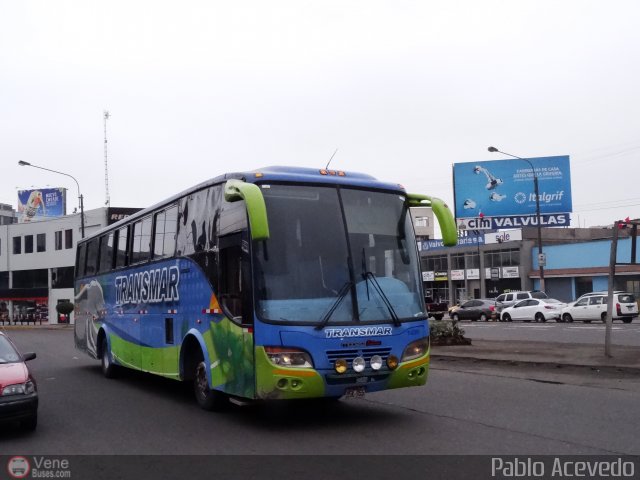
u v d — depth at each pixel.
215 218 9.57
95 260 16.86
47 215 67.44
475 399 10.95
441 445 7.68
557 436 8.03
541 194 55.47
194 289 10.23
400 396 11.41
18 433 9.02
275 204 8.53
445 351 18.20
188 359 10.73
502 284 60.47
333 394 8.12
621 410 9.63
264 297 8.15
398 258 9.01
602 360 14.59
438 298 67.56
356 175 9.59
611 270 15.14
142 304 12.86
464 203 56.72
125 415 10.33
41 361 20.72
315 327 8.09
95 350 16.45
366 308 8.47
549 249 56.22
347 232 8.73
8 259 63.44
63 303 55.09
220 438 8.38
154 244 12.35
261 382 8.00
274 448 7.73
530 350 17.55
